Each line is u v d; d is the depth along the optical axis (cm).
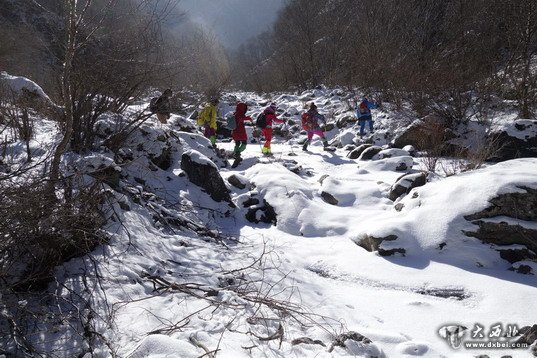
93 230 445
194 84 1048
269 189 722
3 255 374
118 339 339
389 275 492
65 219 398
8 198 362
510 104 1151
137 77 674
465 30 1437
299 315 395
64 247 429
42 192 382
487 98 1152
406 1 1633
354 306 429
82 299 378
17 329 323
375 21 1650
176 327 348
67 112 428
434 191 596
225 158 959
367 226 589
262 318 373
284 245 584
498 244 512
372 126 1178
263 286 453
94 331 341
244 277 469
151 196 634
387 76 1374
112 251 462
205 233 595
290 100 1773
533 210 512
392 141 1091
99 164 563
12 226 363
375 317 409
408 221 556
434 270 493
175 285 415
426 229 540
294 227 639
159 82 764
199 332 341
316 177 844
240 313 385
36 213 374
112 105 685
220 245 566
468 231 520
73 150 631
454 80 1142
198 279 450
